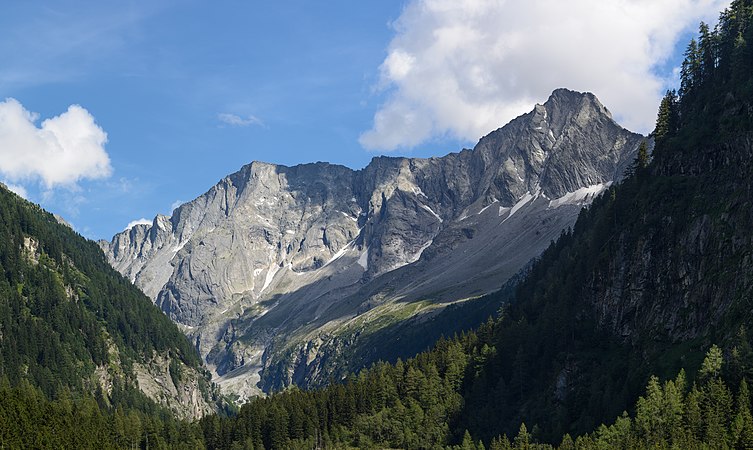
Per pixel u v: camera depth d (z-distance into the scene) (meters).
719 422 190.62
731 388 197.50
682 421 197.00
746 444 178.88
